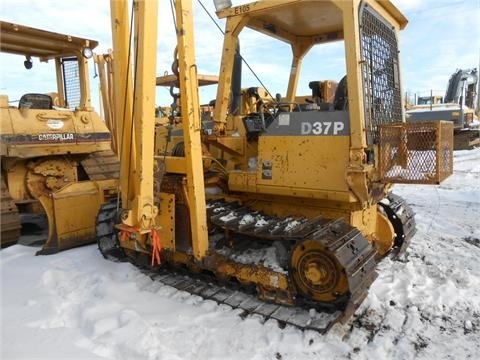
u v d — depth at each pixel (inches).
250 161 156.4
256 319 127.2
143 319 123.6
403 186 370.3
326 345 115.2
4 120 223.1
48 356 101.8
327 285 119.9
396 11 149.0
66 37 244.7
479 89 494.0
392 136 124.8
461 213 263.4
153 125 129.8
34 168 244.7
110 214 183.6
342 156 124.7
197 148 136.3
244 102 178.1
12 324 121.3
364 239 126.9
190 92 132.5
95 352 106.7
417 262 177.5
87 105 265.0
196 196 136.6
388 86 148.3
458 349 114.7
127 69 136.6
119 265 173.0
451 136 131.4
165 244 150.9
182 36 129.0
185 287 150.2
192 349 112.8
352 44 120.2
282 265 132.1
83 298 143.5
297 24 162.1
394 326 126.7
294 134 133.3
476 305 138.4
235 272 137.5
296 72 187.3
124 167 139.7
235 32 149.2
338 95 136.5
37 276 163.0
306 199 144.3
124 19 135.9
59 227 193.5
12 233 212.5
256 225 135.3
